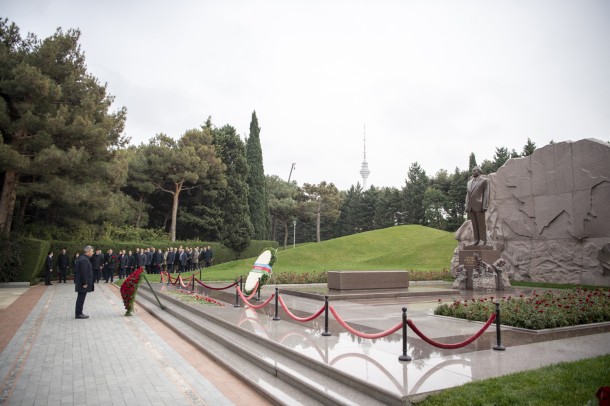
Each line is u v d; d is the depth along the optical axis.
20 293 18.84
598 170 18.33
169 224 48.94
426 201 71.69
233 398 5.67
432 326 9.09
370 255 42.03
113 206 29.30
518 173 22.03
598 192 18.25
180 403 5.45
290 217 71.88
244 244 46.16
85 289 12.05
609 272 17.56
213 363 7.47
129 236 35.78
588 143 18.80
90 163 26.45
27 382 6.23
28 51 25.92
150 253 28.83
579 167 19.09
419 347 7.02
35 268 22.88
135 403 5.41
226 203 46.62
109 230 33.12
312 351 6.73
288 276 21.31
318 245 44.91
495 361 6.09
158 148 42.62
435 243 36.56
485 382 5.03
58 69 25.64
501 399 4.48
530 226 21.25
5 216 23.31
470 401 4.47
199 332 9.92
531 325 8.56
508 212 22.53
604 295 11.59
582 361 5.93
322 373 5.97
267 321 9.84
